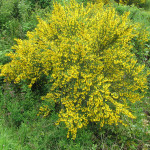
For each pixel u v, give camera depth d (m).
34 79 3.43
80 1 6.45
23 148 2.57
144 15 7.52
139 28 4.90
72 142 2.77
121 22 3.15
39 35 3.53
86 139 2.92
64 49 2.97
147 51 4.91
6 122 3.16
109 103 3.14
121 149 2.94
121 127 3.05
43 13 5.68
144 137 3.03
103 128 3.18
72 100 3.02
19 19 5.82
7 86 3.87
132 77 3.07
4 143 2.35
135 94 3.06
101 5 5.36
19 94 3.75
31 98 3.61
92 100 2.88
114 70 3.13
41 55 3.46
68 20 3.38
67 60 3.08
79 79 2.94
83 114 2.99
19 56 3.41
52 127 3.13
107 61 3.12
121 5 7.88
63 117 2.94
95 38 3.17
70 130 2.71
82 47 2.69
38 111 3.46
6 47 4.69
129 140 3.05
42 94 3.90
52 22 3.58
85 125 3.01
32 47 3.41
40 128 3.05
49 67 3.51
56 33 3.48
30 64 3.34
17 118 3.17
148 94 4.13
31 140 2.81
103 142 3.01
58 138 3.00
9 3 5.86
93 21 3.57
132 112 3.50
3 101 3.51
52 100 3.35
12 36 5.09
